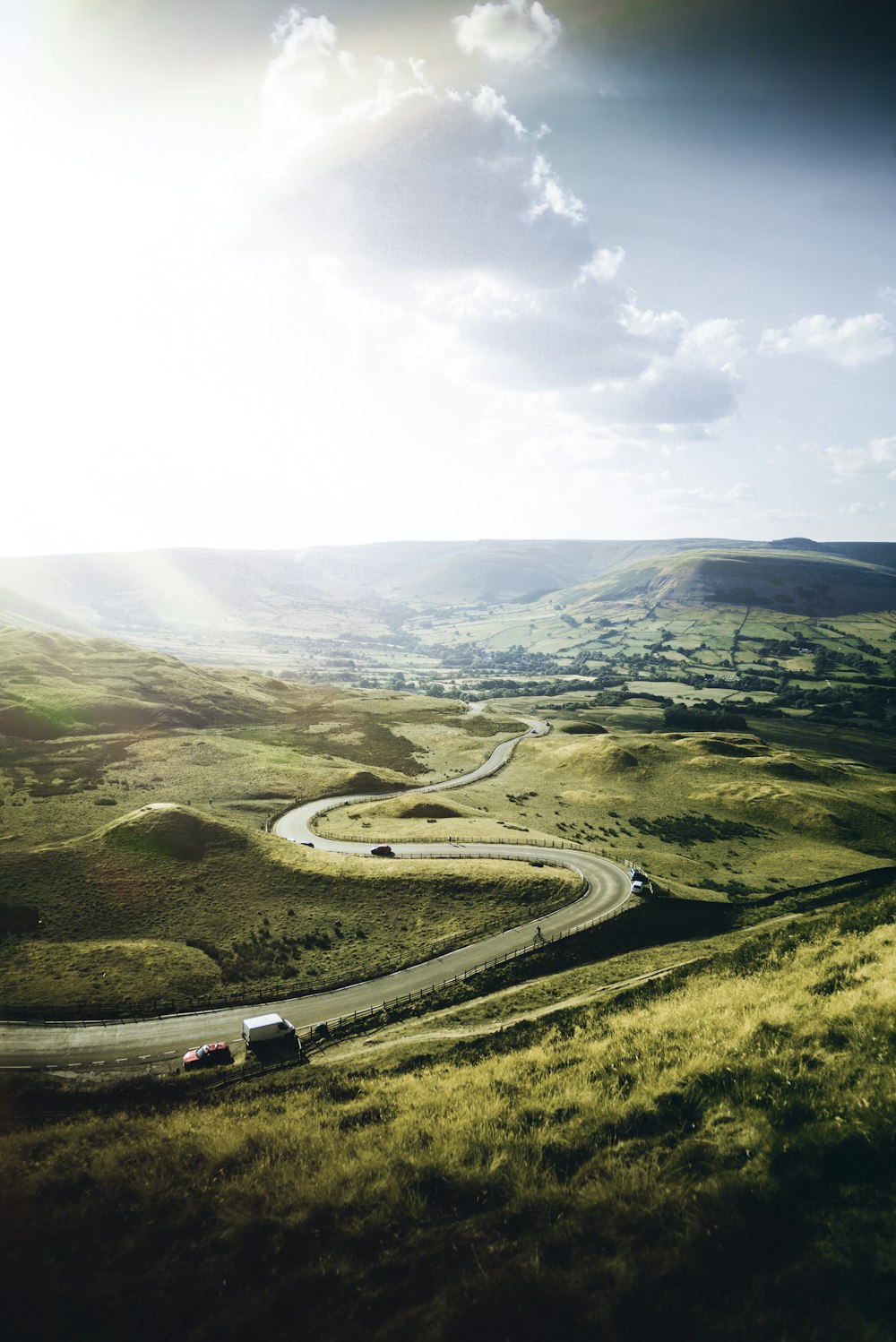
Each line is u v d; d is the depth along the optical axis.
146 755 126.69
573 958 53.91
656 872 81.00
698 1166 11.86
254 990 48.38
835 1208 10.01
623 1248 10.06
